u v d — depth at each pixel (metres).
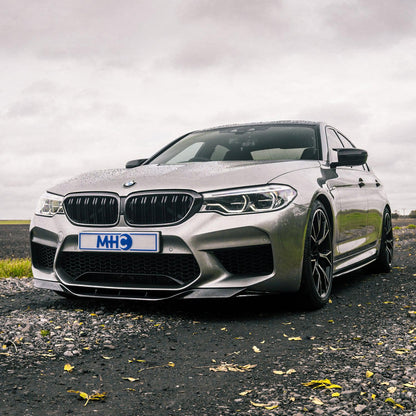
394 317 3.60
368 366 2.52
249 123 5.22
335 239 4.24
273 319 3.62
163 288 3.53
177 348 2.95
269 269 3.48
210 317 3.67
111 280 3.72
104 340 3.09
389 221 6.11
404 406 2.01
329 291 4.11
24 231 25.98
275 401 2.12
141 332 3.28
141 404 2.12
